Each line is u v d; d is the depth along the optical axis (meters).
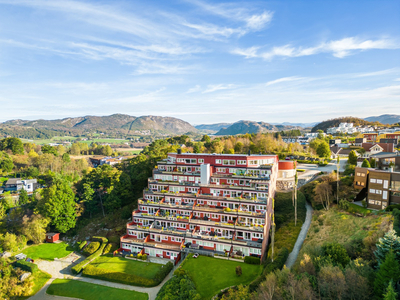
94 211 103.62
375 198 70.19
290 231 69.31
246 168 74.88
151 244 71.62
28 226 86.44
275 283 44.12
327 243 51.91
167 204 75.81
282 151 146.50
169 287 53.59
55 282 66.75
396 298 33.91
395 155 96.75
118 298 57.62
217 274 56.62
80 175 162.12
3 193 136.12
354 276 38.94
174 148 130.00
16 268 70.88
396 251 40.91
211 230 69.00
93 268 68.06
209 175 76.44
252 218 65.62
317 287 41.62
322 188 80.50
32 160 184.62
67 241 90.25
